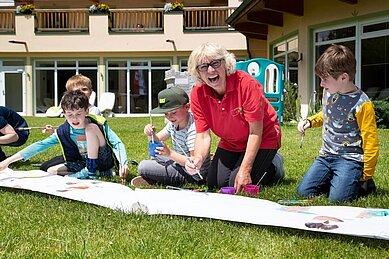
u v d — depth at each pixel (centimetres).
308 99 1334
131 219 273
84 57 2098
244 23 1661
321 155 362
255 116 353
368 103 332
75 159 438
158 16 2195
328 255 220
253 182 384
